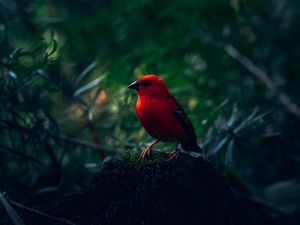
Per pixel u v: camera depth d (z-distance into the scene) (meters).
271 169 7.48
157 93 5.14
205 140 5.96
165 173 4.39
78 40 9.16
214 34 9.02
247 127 6.11
